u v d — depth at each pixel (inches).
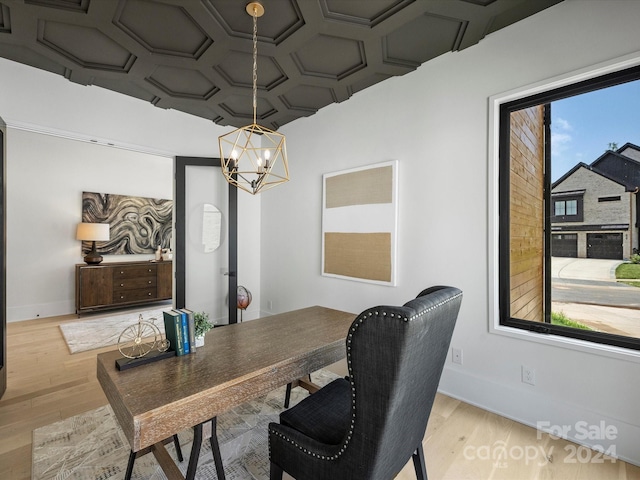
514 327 84.0
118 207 207.8
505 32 83.3
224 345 65.5
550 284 80.3
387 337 34.7
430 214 98.8
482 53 87.6
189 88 114.9
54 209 185.2
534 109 82.3
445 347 47.2
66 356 123.3
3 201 93.2
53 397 92.8
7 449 70.0
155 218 224.1
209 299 150.6
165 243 228.7
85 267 181.2
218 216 152.3
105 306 187.3
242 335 72.1
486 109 87.1
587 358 72.0
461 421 81.7
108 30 82.1
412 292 103.4
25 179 176.6
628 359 66.7
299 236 145.9
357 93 120.3
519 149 84.0
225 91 116.0
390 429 38.4
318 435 47.9
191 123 140.9
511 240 85.6
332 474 42.6
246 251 162.6
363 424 38.3
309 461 45.2
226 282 154.6
